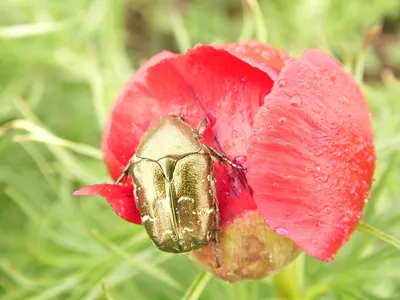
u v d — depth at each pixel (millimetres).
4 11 208
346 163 87
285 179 82
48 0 199
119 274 131
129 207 87
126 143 96
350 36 241
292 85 83
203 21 254
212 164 85
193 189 82
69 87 219
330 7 230
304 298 132
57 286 142
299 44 228
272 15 237
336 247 85
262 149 81
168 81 93
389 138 129
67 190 177
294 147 82
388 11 246
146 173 84
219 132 89
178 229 82
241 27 261
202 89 91
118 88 182
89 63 196
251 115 89
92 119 210
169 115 90
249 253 88
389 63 254
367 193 92
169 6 278
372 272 131
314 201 83
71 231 172
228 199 88
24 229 203
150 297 173
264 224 87
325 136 84
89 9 208
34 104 206
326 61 89
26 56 201
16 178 209
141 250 129
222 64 90
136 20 291
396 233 167
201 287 96
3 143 201
